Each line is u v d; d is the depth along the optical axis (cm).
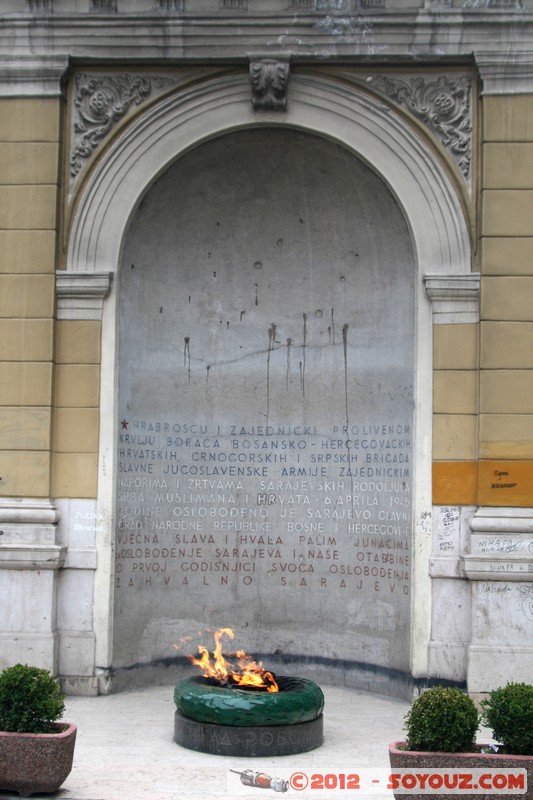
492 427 1099
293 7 1144
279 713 886
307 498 1242
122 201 1165
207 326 1252
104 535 1138
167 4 1152
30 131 1154
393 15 1132
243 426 1255
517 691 744
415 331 1145
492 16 1120
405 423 1173
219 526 1245
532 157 1116
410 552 1133
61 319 1155
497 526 1080
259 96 1146
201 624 1234
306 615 1236
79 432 1148
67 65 1153
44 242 1148
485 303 1109
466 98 1143
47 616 1112
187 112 1166
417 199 1145
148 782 808
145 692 1158
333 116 1155
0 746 750
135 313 1207
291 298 1255
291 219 1239
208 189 1214
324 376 1244
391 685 1162
